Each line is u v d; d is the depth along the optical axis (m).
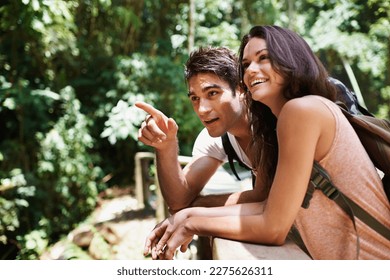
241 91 1.42
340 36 6.35
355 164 1.07
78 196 5.59
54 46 5.51
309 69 1.11
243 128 1.47
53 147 5.39
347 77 7.35
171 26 7.66
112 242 4.66
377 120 1.18
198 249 3.23
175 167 1.47
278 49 1.10
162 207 4.50
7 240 5.00
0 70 5.44
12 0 4.31
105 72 6.41
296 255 1.04
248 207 1.20
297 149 1.02
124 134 5.70
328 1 7.12
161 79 6.45
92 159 6.09
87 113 6.53
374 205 1.10
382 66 6.20
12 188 4.84
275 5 8.23
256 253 1.04
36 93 5.30
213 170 1.65
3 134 5.73
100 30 6.92
